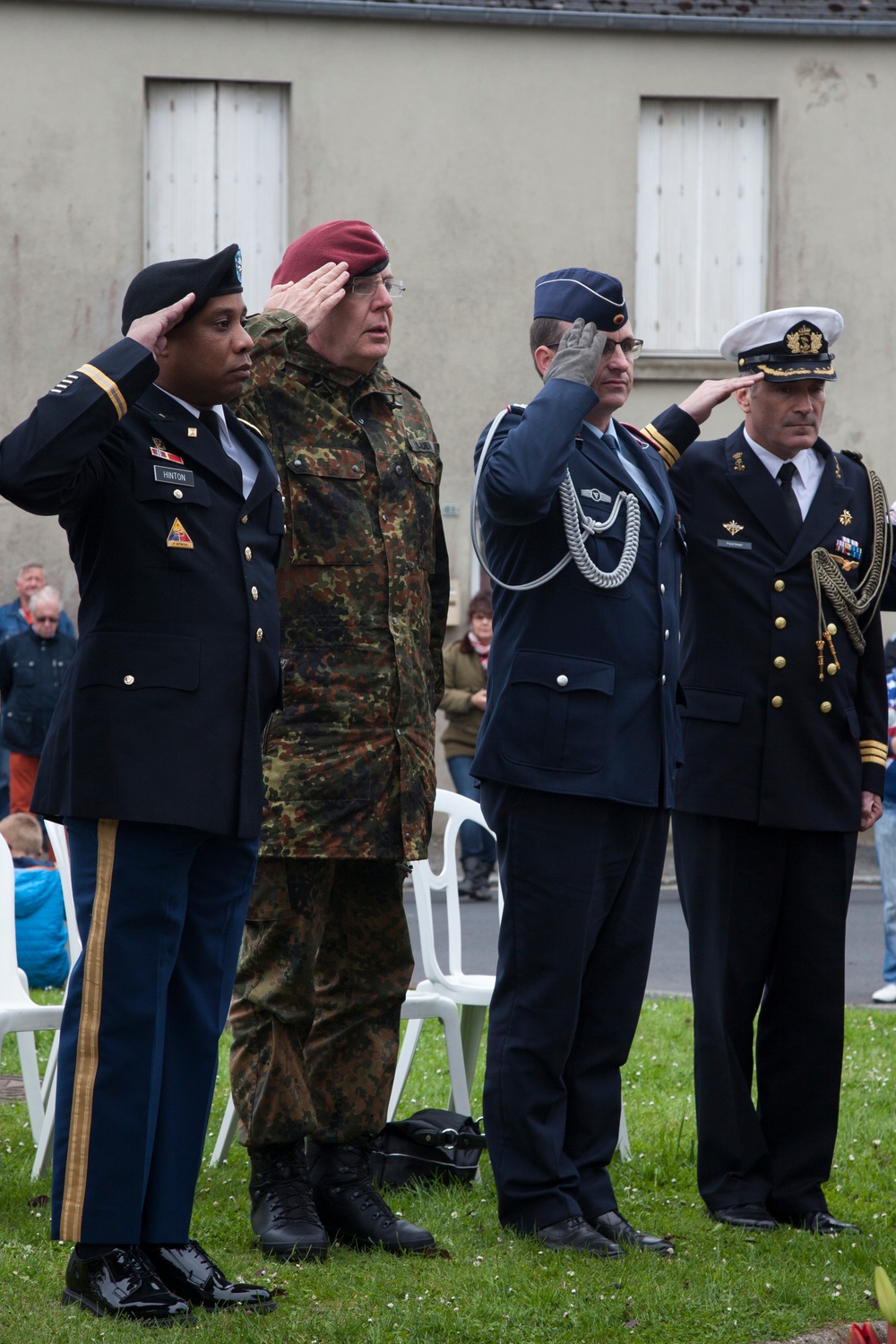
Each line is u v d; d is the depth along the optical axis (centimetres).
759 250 1939
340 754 526
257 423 528
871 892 1733
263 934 523
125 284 1795
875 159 1930
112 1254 443
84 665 449
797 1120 592
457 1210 573
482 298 1861
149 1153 448
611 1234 542
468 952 1260
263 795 486
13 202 1766
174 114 1812
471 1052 714
